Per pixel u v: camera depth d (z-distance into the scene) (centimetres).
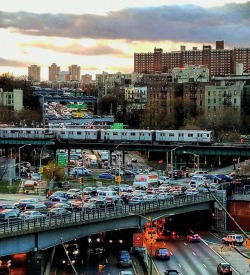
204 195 14588
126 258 10919
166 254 11850
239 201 14625
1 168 19712
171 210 13500
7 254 9394
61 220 10419
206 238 13900
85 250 12238
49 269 10581
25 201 13200
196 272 10962
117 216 11638
